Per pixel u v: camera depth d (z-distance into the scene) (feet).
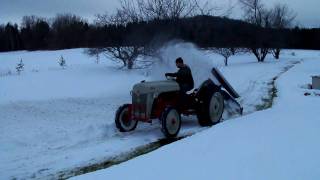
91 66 94.12
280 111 33.09
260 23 136.67
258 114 32.01
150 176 17.94
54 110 41.57
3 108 42.52
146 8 52.24
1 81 64.18
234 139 23.25
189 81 33.04
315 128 24.90
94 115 38.91
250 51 156.66
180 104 32.12
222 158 19.77
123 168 19.48
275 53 151.64
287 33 162.50
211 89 33.60
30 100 47.96
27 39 265.13
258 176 17.01
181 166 19.03
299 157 19.08
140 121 33.30
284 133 23.93
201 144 22.74
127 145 27.96
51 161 24.89
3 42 260.01
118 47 84.33
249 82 67.05
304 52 212.84
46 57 153.07
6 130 32.68
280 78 73.05
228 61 131.03
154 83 31.32
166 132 29.22
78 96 51.47
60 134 31.27
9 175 22.70
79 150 27.07
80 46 241.76
